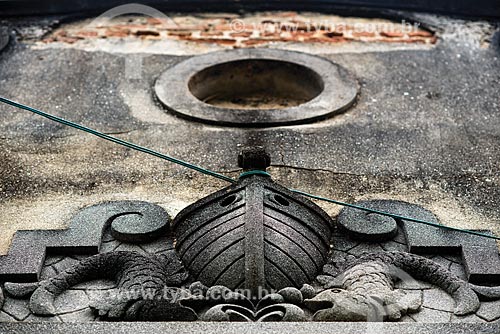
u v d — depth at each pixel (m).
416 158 5.55
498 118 6.14
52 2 8.12
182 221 4.41
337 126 5.95
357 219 4.61
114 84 6.61
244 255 3.92
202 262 4.04
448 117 6.14
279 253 3.97
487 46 7.45
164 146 5.66
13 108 6.20
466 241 4.48
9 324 3.68
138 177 5.29
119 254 4.21
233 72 7.01
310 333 3.59
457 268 4.36
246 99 7.04
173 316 3.79
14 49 7.29
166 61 7.08
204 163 5.44
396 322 3.75
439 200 5.07
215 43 7.52
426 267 4.20
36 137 5.79
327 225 4.45
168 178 5.27
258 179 4.36
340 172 5.36
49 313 3.90
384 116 6.13
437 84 6.68
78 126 4.74
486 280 4.23
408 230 4.56
